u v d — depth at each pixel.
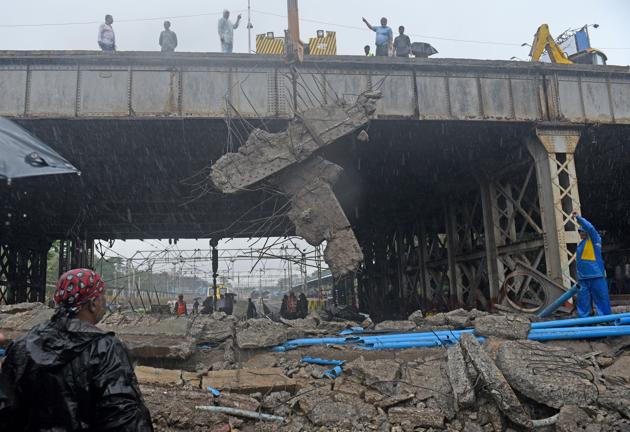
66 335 2.72
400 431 6.57
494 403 6.95
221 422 6.66
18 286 25.61
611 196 26.55
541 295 18.03
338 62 15.44
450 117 15.95
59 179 19.55
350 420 6.73
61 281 2.92
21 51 14.30
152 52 14.70
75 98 14.61
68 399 2.59
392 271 32.50
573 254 15.55
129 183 21.33
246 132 16.11
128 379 2.71
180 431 6.45
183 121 15.05
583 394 6.98
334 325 11.18
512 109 16.30
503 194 18.75
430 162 20.61
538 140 16.52
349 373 7.93
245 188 14.07
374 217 30.55
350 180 23.17
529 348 8.12
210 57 14.90
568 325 9.84
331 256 13.98
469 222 21.78
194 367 8.38
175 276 53.81
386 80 15.91
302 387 7.57
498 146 18.41
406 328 10.65
